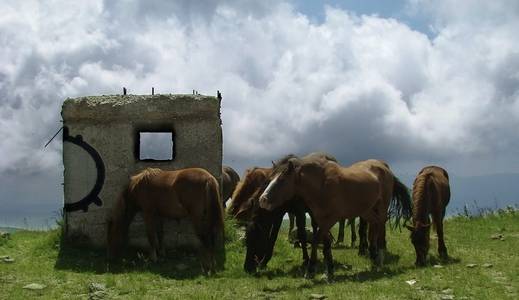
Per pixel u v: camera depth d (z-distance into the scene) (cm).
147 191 1122
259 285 914
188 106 1237
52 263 1125
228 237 1251
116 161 1238
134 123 1240
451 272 951
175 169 1235
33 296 852
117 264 1129
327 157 1088
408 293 805
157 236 1198
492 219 1759
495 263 1035
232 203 1359
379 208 1091
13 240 1355
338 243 1457
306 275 970
